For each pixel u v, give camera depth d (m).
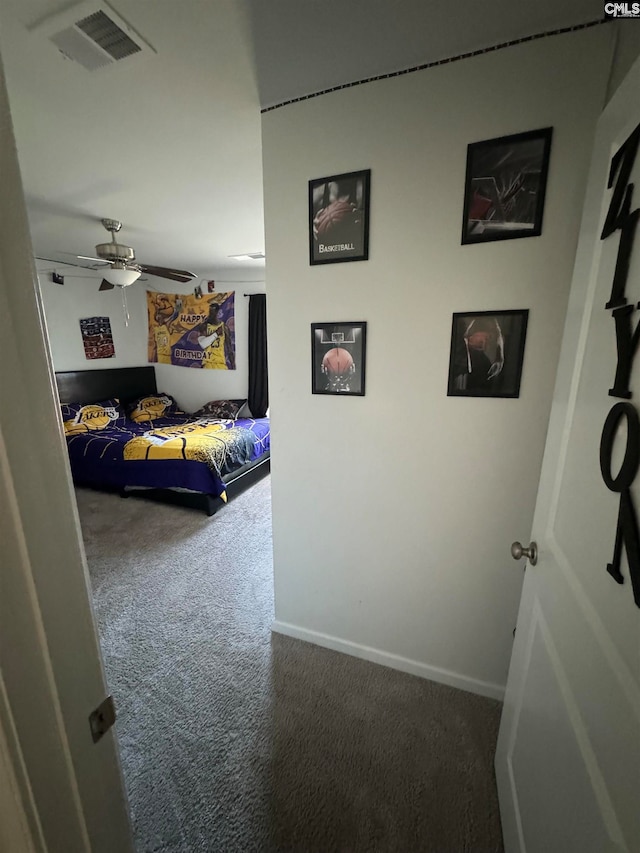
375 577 1.63
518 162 1.11
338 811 1.16
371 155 1.26
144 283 5.13
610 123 0.81
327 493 1.62
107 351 4.70
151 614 2.04
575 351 0.89
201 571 2.44
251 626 1.95
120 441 3.61
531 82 1.06
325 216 1.35
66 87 1.22
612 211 0.73
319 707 1.50
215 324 4.93
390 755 1.31
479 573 1.46
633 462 0.56
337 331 1.43
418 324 1.32
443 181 1.20
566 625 0.76
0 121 0.36
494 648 1.50
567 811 0.67
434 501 1.46
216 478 3.25
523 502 1.34
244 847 1.08
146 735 1.39
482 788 1.21
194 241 3.19
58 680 0.44
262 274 4.59
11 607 0.39
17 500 0.39
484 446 1.35
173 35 1.01
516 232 1.16
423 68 1.15
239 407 4.86
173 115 1.39
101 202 2.25
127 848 0.56
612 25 0.97
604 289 0.76
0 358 0.37
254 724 1.43
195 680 1.63
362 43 1.05
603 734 0.57
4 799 0.42
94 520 3.16
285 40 1.04
